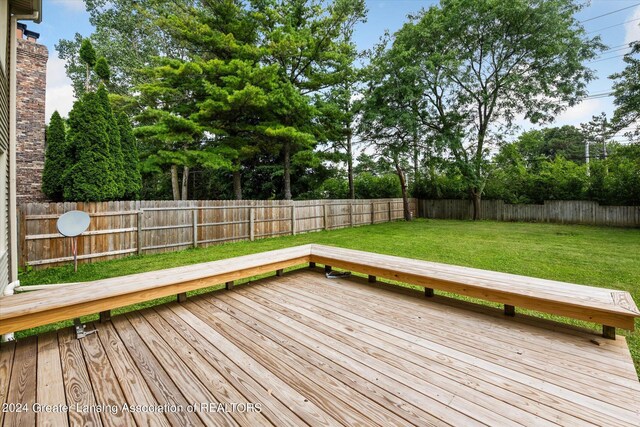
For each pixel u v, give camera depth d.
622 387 1.47
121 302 2.25
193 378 1.58
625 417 1.26
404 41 12.83
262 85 9.45
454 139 12.74
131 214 6.23
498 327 2.17
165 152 8.42
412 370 1.64
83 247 5.56
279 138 10.85
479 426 1.23
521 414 1.29
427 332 2.10
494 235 9.15
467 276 2.61
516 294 2.20
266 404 1.38
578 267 4.98
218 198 16.70
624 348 1.84
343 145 13.67
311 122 11.84
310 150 11.41
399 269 2.87
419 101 12.98
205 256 6.14
